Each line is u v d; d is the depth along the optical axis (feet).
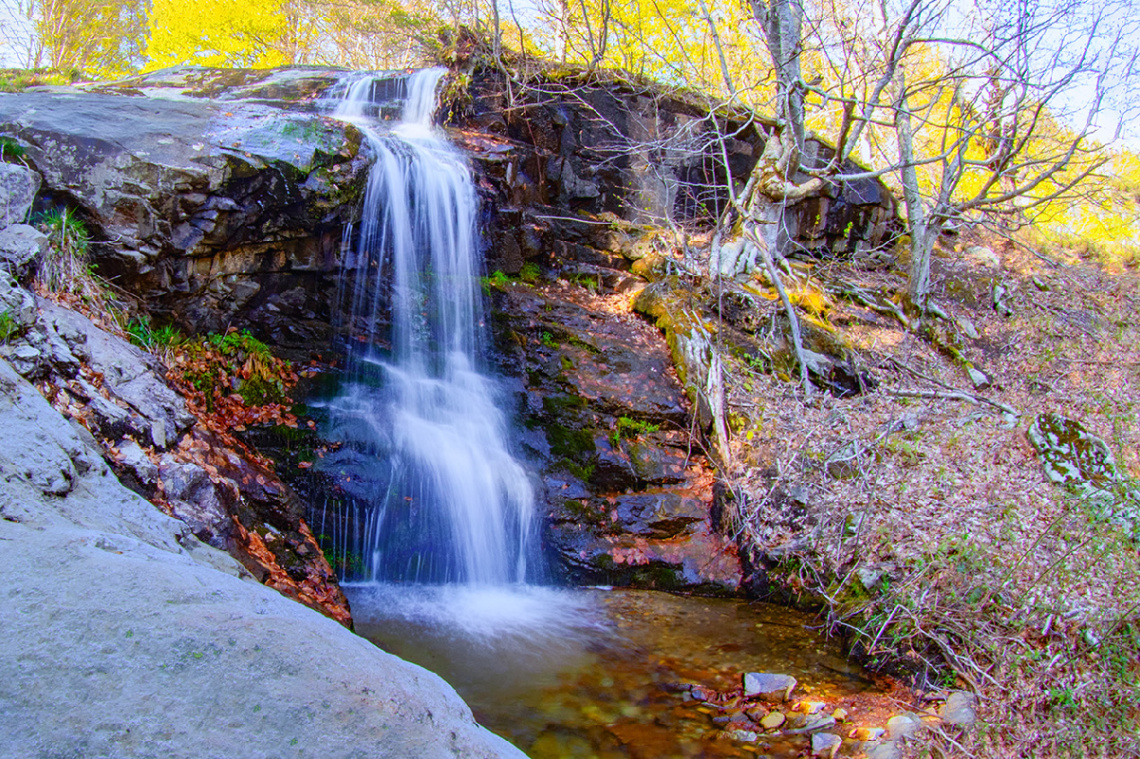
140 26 61.05
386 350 25.18
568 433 24.17
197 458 15.80
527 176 35.91
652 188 40.91
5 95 21.84
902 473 22.02
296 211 22.44
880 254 46.65
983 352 35.96
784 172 35.17
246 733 5.75
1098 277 46.11
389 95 34.76
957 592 16.19
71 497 10.02
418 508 20.48
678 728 13.69
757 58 46.42
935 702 14.60
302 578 15.85
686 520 22.02
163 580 7.38
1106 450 22.22
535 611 18.75
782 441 23.41
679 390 26.76
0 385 10.99
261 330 23.04
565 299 32.27
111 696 5.80
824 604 19.03
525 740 13.04
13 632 6.21
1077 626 14.79
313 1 59.98
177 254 20.13
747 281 34.88
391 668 7.11
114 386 15.24
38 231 16.90
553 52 47.80
